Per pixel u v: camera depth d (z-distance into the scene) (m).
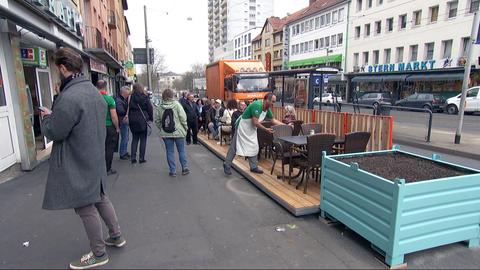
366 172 3.35
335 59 41.81
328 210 4.02
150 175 6.41
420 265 3.15
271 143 6.41
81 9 15.33
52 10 9.41
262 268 3.07
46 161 7.40
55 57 2.88
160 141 10.90
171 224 4.07
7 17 5.63
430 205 3.14
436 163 4.08
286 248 3.46
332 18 42.53
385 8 33.53
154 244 3.55
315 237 3.72
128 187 5.61
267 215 4.37
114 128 6.31
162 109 6.16
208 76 20.66
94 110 2.92
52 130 2.75
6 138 6.10
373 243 3.29
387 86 32.41
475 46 24.83
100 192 3.10
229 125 9.53
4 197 5.04
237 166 6.65
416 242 3.14
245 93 15.55
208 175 6.42
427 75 27.89
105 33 24.64
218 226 4.02
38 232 3.87
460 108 9.09
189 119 10.20
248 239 3.66
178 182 5.92
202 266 3.10
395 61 32.81
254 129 5.96
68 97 2.75
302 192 4.95
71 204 2.85
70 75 2.92
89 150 2.88
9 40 6.16
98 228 3.08
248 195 5.20
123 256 3.29
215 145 9.32
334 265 3.13
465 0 25.53
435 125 13.97
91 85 3.01
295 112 8.94
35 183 5.75
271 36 62.22
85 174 2.89
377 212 3.21
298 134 7.06
